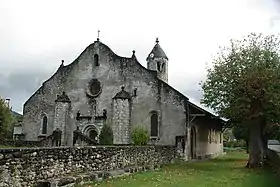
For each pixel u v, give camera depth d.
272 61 21.00
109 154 15.80
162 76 35.78
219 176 16.72
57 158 11.98
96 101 30.09
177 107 27.36
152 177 15.25
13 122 35.47
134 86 29.06
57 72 32.06
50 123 31.28
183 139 26.16
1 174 9.34
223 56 23.50
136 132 26.12
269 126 26.22
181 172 18.11
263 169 20.47
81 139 25.30
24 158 10.30
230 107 21.23
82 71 31.19
